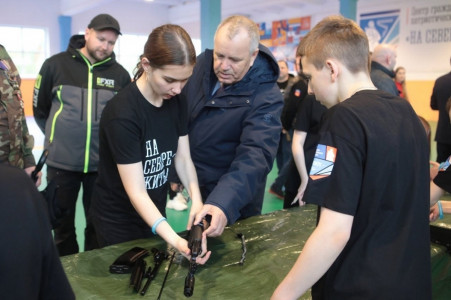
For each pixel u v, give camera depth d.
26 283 0.48
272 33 11.41
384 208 0.76
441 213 1.32
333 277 0.79
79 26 10.59
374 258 0.75
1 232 0.46
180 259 1.18
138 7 11.48
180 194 3.41
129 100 1.14
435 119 8.50
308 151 2.05
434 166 1.62
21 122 1.58
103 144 1.23
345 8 7.64
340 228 0.73
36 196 0.51
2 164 0.52
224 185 1.27
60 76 2.09
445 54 8.20
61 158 2.05
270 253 1.24
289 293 0.77
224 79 1.42
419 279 0.78
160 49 1.02
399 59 8.89
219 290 1.03
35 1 9.82
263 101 1.46
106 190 1.29
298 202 2.25
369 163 0.74
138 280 1.03
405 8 8.66
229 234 1.38
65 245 2.09
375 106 0.77
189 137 1.58
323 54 0.82
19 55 9.87
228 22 1.36
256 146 1.39
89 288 1.01
